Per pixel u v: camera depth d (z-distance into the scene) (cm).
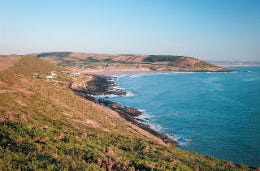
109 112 8844
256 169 4362
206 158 4569
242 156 5962
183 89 17300
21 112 4303
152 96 14338
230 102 12425
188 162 3881
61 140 3488
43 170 2461
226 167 4103
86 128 4712
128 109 10312
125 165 3056
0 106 4338
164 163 3419
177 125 8425
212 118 9325
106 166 2941
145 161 3288
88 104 7944
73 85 16438
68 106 6344
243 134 7506
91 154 3086
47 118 4509
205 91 16288
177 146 6544
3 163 2528
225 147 6506
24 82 7031
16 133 3259
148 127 7769
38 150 2912
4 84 6122
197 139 7094
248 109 10794
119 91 15625
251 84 19812
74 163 2698
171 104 11988
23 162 2591
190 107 11281
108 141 4150
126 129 6281
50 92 7100
